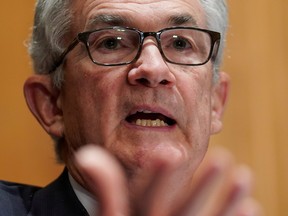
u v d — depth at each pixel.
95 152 0.58
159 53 1.11
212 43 1.19
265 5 2.11
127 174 1.11
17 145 1.94
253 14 2.10
